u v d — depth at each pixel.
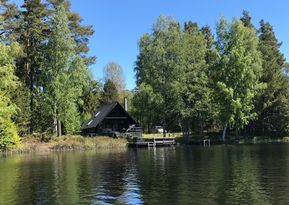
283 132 71.56
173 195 18.94
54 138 59.62
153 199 18.22
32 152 53.41
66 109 61.69
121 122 76.31
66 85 61.28
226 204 16.97
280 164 29.66
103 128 74.50
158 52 68.31
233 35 66.44
